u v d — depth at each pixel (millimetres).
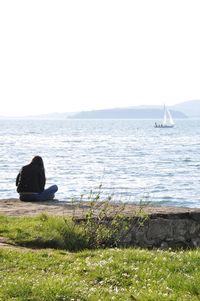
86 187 59781
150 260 13703
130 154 114312
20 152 118688
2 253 13570
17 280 11211
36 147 138250
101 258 13797
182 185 62969
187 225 19234
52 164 90250
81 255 14289
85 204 22141
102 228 17250
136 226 18234
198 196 54469
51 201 23531
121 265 12859
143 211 18750
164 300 10586
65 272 12344
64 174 74500
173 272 12656
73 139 186375
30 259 13359
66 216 18562
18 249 14695
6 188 58281
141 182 65562
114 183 64312
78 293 10656
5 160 96688
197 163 93062
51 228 16844
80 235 16781
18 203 22641
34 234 16234
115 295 10797
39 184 23500
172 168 84188
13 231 16516
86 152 120312
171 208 20516
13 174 72938
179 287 11633
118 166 87250
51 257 13711
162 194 55688
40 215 18406
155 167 85938
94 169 82000
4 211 20234
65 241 16391
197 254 14180
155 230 18609
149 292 11000
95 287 11375
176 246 18969
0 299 10258
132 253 14289
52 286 10711
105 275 12156
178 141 172000
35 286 10812
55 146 142750
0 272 12078
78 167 85062
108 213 18859
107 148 134750
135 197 52375
